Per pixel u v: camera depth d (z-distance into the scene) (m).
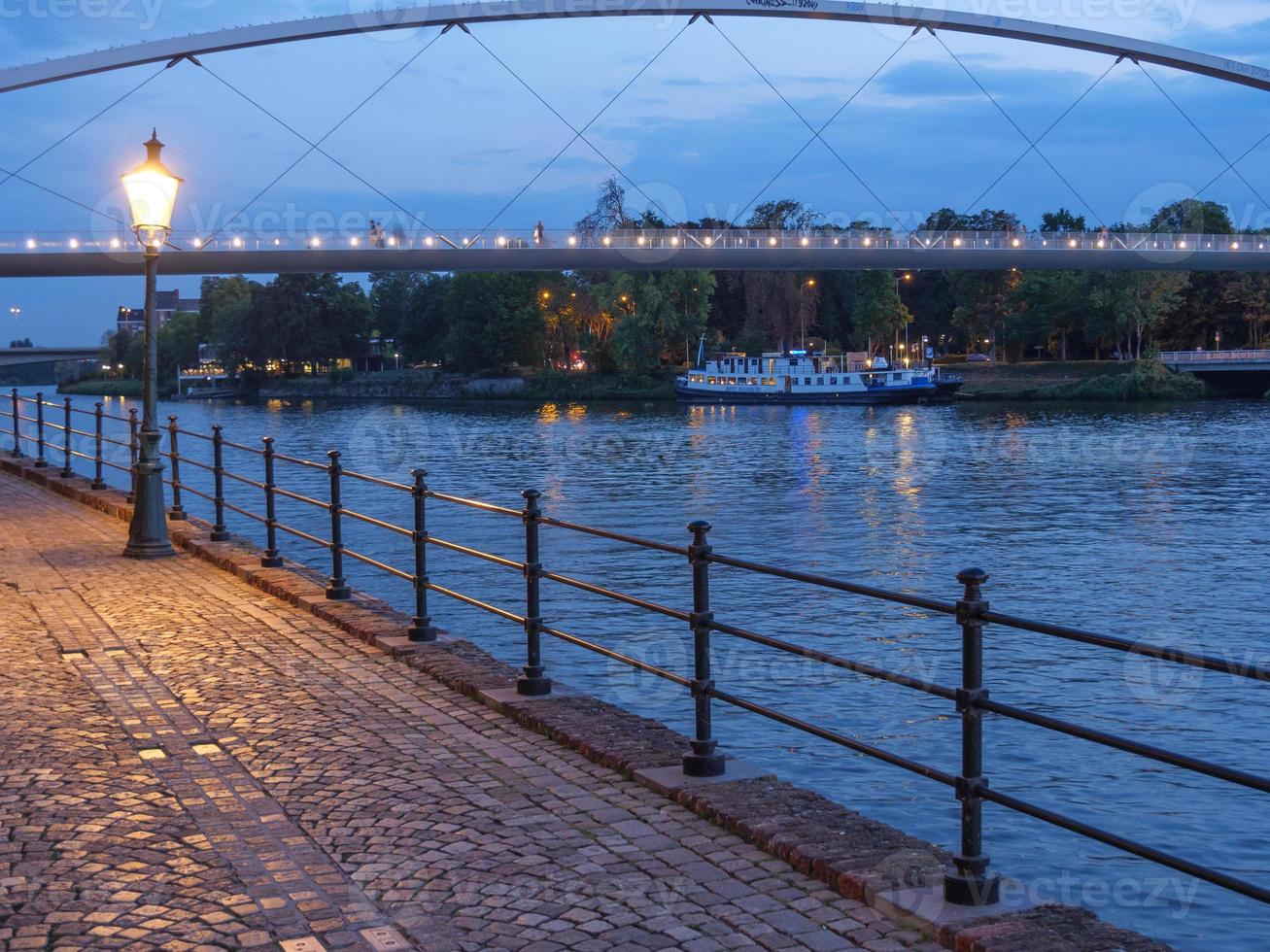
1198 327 131.62
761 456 63.12
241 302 163.88
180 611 12.17
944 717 15.81
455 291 141.25
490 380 138.25
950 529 37.72
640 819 6.46
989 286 132.75
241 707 8.68
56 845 6.03
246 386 157.75
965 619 5.31
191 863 5.85
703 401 113.00
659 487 50.00
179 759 7.49
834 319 143.00
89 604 12.53
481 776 7.18
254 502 45.91
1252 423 81.12
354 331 160.88
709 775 6.98
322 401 142.25
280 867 5.81
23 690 9.09
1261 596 26.73
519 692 8.79
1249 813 12.76
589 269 88.06
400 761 7.46
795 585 26.34
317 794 6.85
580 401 123.44
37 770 7.21
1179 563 31.00
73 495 22.44
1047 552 33.28
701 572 6.98
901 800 12.50
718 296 141.38
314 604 12.06
